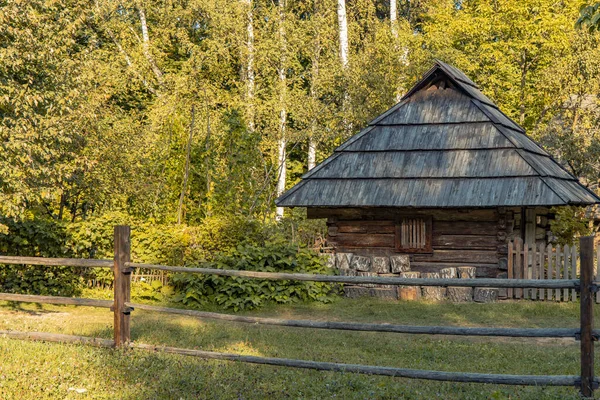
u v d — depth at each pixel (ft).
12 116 40.57
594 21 39.34
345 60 102.78
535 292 50.37
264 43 98.63
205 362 26.94
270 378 25.25
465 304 48.91
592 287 22.61
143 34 110.42
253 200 66.54
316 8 107.24
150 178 65.36
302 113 96.58
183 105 74.23
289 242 56.49
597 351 32.89
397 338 36.58
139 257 50.98
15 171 38.40
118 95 100.99
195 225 65.16
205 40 100.78
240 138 65.46
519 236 55.52
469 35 105.60
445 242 54.54
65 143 45.93
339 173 56.44
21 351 27.58
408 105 58.90
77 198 61.52
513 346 34.24
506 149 52.90
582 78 91.45
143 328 37.27
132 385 23.99
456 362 30.07
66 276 50.14
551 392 22.91
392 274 53.67
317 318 44.04
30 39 40.75
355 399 22.48
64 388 23.32
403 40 97.35
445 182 52.80
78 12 51.08
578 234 69.67
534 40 100.99
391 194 53.47
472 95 57.00
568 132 90.38
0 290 49.39
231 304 47.34
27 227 49.67
